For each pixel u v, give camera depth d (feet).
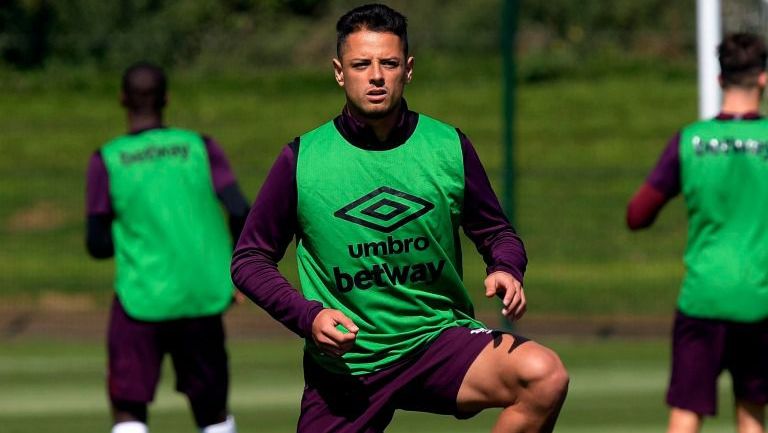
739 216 63.72
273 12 261.03
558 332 134.82
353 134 45.47
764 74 64.80
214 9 255.91
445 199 45.39
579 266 174.19
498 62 261.65
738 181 63.57
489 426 88.94
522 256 45.47
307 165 45.55
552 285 163.32
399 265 45.68
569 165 225.56
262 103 247.50
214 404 70.49
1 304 156.04
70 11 245.45
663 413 94.22
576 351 123.24
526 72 260.83
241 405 98.02
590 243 185.16
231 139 232.32
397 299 45.96
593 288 162.20
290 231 46.83
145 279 69.00
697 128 64.64
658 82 260.62
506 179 132.36
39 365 116.98
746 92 64.80
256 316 143.23
